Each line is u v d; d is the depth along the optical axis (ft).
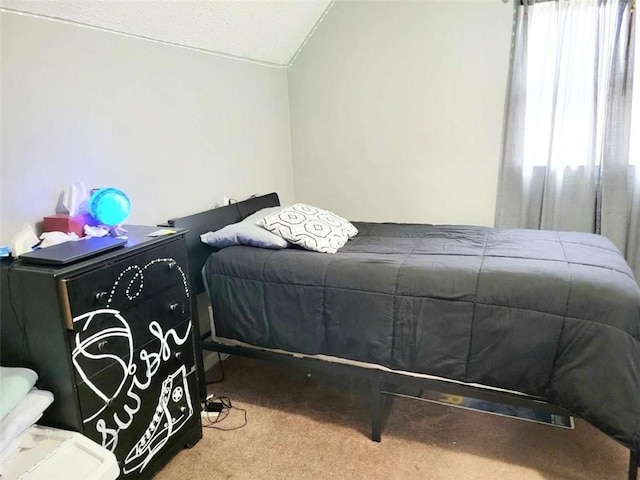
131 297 5.17
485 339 5.68
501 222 9.62
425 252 7.00
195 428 6.47
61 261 4.44
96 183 6.32
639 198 8.75
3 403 4.28
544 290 5.43
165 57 7.38
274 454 6.26
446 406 7.17
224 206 8.64
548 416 6.80
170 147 7.62
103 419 4.92
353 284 6.32
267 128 10.39
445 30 9.52
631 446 4.96
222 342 7.54
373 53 10.19
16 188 5.28
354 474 5.85
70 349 4.53
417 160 10.38
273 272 6.80
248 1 7.75
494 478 5.69
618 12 8.16
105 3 5.85
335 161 11.14
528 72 8.98
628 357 4.98
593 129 8.62
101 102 6.31
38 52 5.42
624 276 5.62
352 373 6.47
